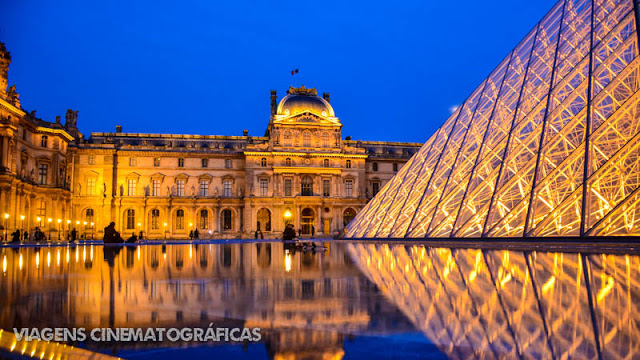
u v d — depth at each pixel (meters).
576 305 6.54
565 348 4.27
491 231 24.70
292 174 110.31
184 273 12.93
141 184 109.19
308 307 6.77
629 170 19.81
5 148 70.19
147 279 11.20
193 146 112.19
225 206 111.81
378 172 119.25
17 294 8.31
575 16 34.19
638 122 20.98
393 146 127.50
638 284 8.55
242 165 114.44
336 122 113.62
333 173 111.94
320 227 109.31
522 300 7.06
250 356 4.14
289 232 70.94
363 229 49.12
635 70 22.61
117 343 4.61
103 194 104.62
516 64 38.09
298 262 17.66
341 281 10.35
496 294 7.73
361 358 4.06
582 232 19.38
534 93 30.89
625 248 17.12
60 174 89.69
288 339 4.80
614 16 27.77
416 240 32.03
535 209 22.94
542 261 13.71
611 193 19.98
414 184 40.59
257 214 111.19
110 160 106.81
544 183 23.34
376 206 49.62
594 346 4.33
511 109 32.62
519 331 5.02
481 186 28.83
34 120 84.56
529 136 27.30
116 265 16.55
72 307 6.85
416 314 6.12
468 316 5.92
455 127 40.62
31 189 79.94
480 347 4.39
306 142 112.31
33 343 4.60
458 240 26.77
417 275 11.23
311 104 115.25
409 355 4.14
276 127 111.50
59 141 88.75
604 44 26.53
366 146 125.38
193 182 111.75
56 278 11.40
